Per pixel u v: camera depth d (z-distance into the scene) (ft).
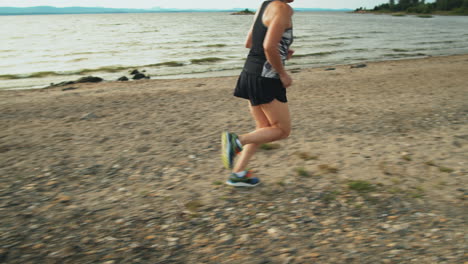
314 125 17.97
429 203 9.50
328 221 8.57
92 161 13.08
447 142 14.87
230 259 7.00
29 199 9.80
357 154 13.61
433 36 122.42
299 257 7.00
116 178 11.50
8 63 58.13
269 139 9.61
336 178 11.35
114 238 7.77
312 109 21.79
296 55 69.36
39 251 7.21
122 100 25.93
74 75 47.83
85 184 10.97
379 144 14.82
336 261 6.82
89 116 20.34
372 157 13.26
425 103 22.67
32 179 11.29
